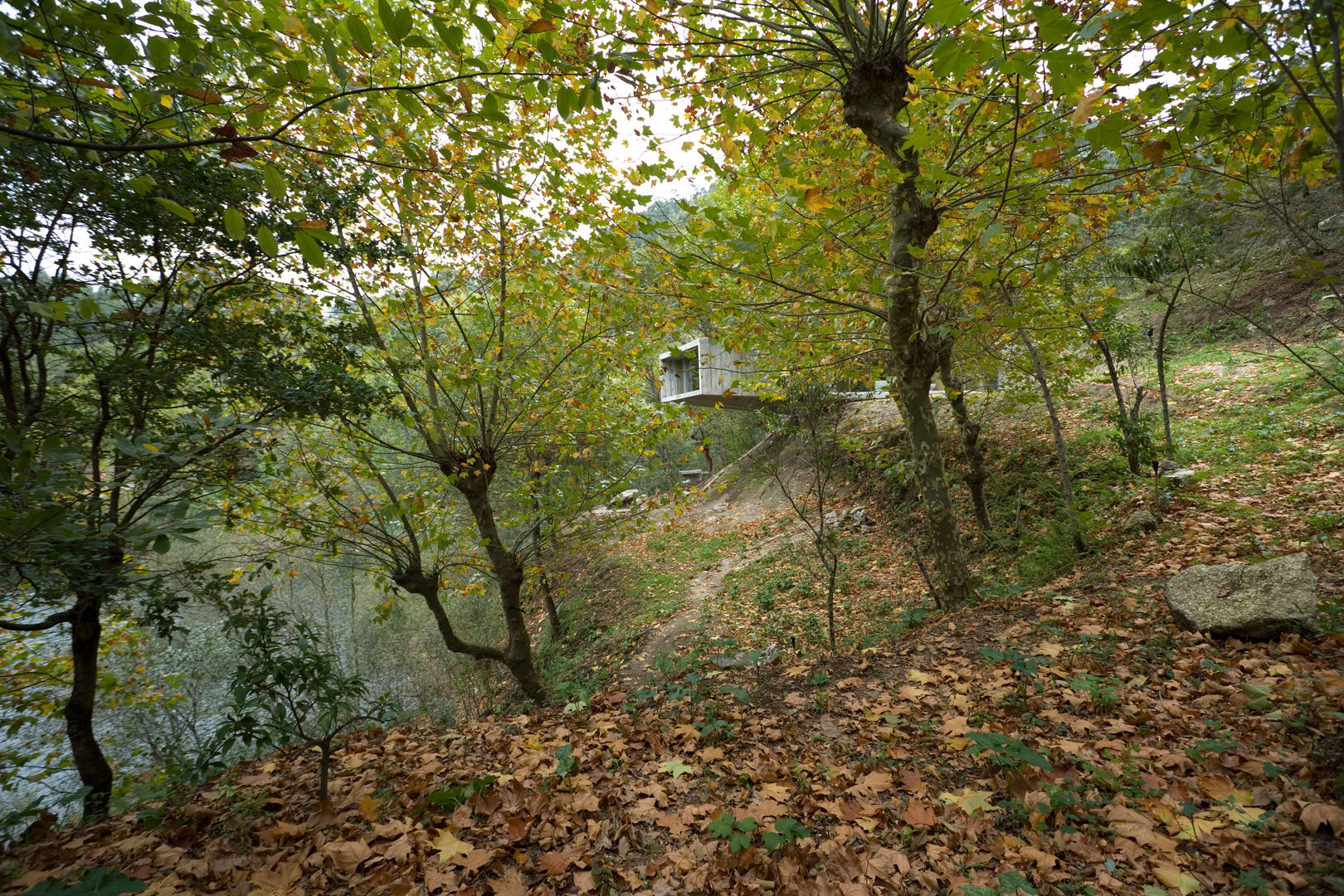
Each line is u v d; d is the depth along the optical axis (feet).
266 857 10.28
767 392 28.14
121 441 7.64
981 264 17.30
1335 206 30.50
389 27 7.17
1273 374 36.58
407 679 42.63
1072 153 11.32
